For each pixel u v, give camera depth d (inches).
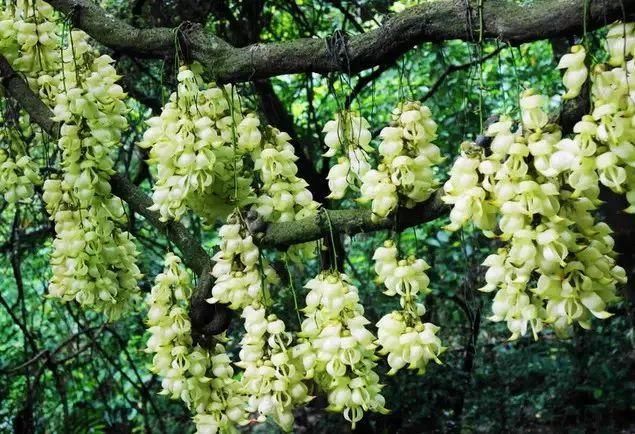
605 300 56.5
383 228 67.0
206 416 73.7
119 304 82.2
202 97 70.3
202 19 116.0
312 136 139.3
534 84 144.4
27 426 131.3
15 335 160.6
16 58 85.7
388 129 62.3
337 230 68.2
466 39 63.1
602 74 54.0
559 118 58.6
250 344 66.2
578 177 54.0
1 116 92.3
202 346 76.1
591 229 56.0
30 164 83.0
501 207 55.7
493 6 61.4
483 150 57.4
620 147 52.8
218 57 72.7
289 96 142.5
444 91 136.9
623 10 54.0
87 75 75.9
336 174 66.9
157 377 172.7
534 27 59.6
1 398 140.9
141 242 143.8
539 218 56.0
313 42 68.8
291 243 69.9
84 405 167.3
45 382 148.7
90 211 78.2
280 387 64.7
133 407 167.2
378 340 63.2
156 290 74.5
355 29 139.0
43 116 84.5
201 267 82.1
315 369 65.5
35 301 163.5
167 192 70.3
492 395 158.2
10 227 150.6
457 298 155.5
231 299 70.0
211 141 68.0
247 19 124.0
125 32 77.9
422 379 150.3
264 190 73.3
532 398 160.7
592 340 161.9
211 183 70.2
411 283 62.6
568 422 159.6
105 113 76.8
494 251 155.3
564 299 55.4
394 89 154.5
